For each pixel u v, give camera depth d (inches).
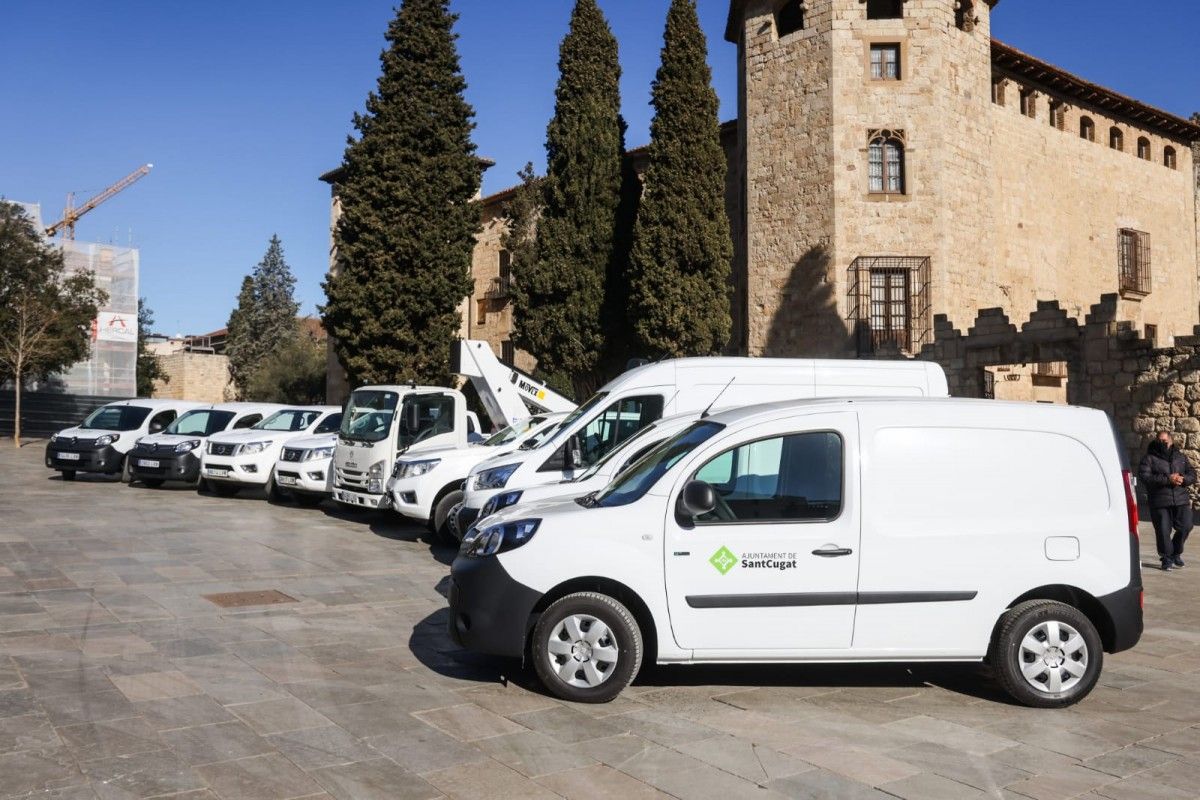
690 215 965.2
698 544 235.9
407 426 575.2
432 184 1160.2
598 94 1086.4
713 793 177.8
